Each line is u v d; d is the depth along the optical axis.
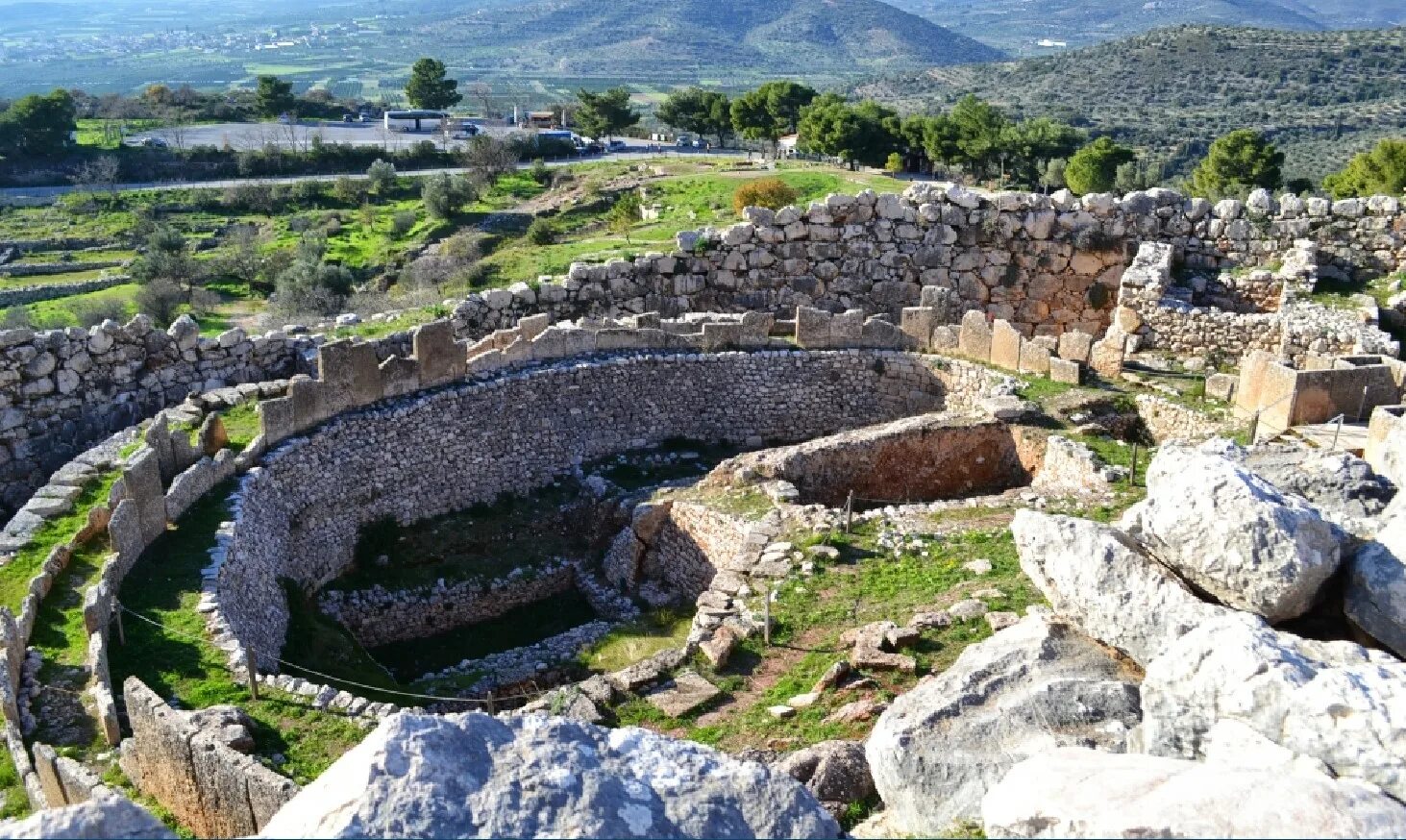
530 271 64.00
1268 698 8.41
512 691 19.06
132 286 77.50
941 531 20.19
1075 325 33.25
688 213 82.25
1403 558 10.55
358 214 104.12
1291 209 31.58
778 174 96.75
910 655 15.65
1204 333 28.62
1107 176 80.00
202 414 23.58
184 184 115.00
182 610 16.78
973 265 33.25
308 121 163.75
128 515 17.66
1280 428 22.88
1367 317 27.88
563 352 27.61
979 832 8.88
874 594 17.97
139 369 24.86
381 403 24.33
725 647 16.31
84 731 14.36
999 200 32.66
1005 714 10.32
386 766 6.73
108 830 6.02
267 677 15.60
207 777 13.04
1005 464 25.48
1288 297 29.42
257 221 104.94
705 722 14.92
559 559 24.69
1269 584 10.69
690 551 23.06
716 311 33.47
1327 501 14.56
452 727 7.13
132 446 21.80
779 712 14.76
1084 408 25.80
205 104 163.62
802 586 18.30
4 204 104.19
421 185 114.69
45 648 15.61
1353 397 22.55
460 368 25.78
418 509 24.75
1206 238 32.19
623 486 26.31
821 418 29.33
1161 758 8.07
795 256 33.44
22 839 5.88
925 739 10.15
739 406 28.86
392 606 22.69
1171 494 11.66
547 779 6.84
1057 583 11.91
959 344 29.20
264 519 20.73
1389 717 7.84
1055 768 7.90
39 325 61.97
